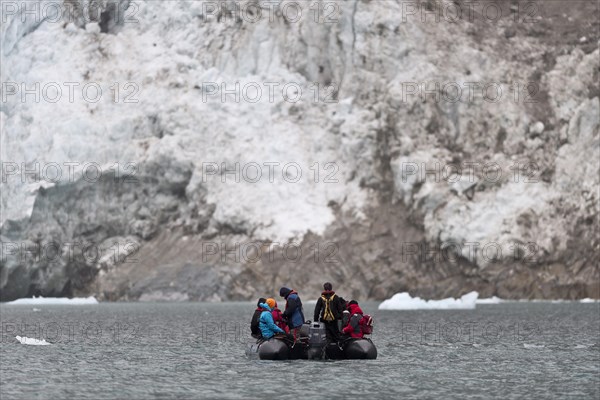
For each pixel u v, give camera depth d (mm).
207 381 133750
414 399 118188
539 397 119750
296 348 160500
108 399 118062
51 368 149875
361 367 149750
